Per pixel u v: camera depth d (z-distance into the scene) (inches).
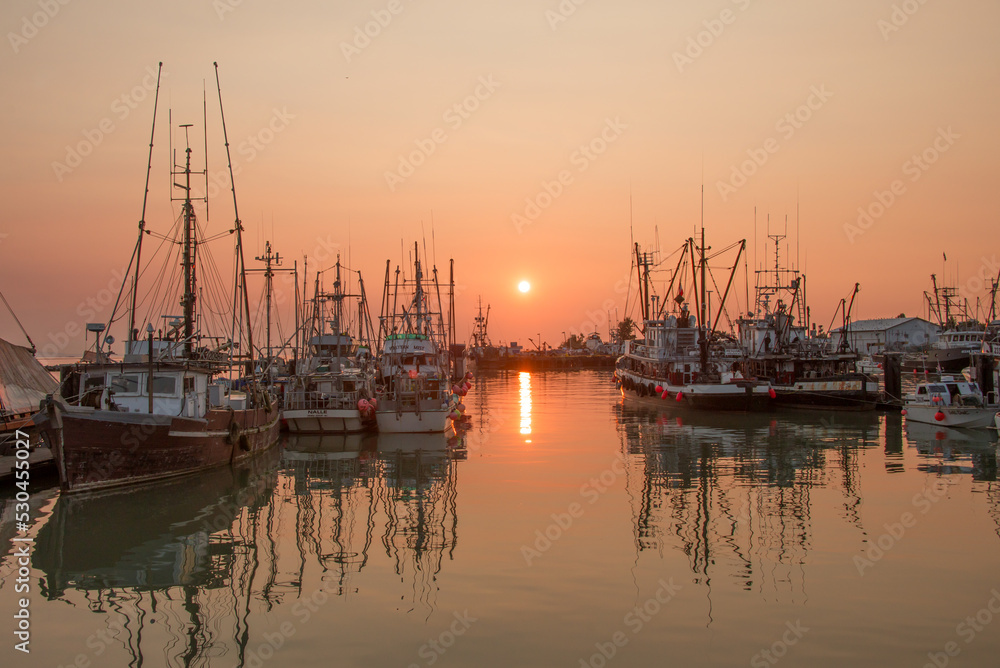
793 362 2289.6
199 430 1145.4
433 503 997.8
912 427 1742.1
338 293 2239.2
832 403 2110.0
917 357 3759.8
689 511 942.4
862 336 4884.4
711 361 2300.7
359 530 868.0
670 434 1684.3
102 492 1020.5
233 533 858.8
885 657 546.0
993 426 1637.6
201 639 582.9
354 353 2241.6
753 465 1267.2
